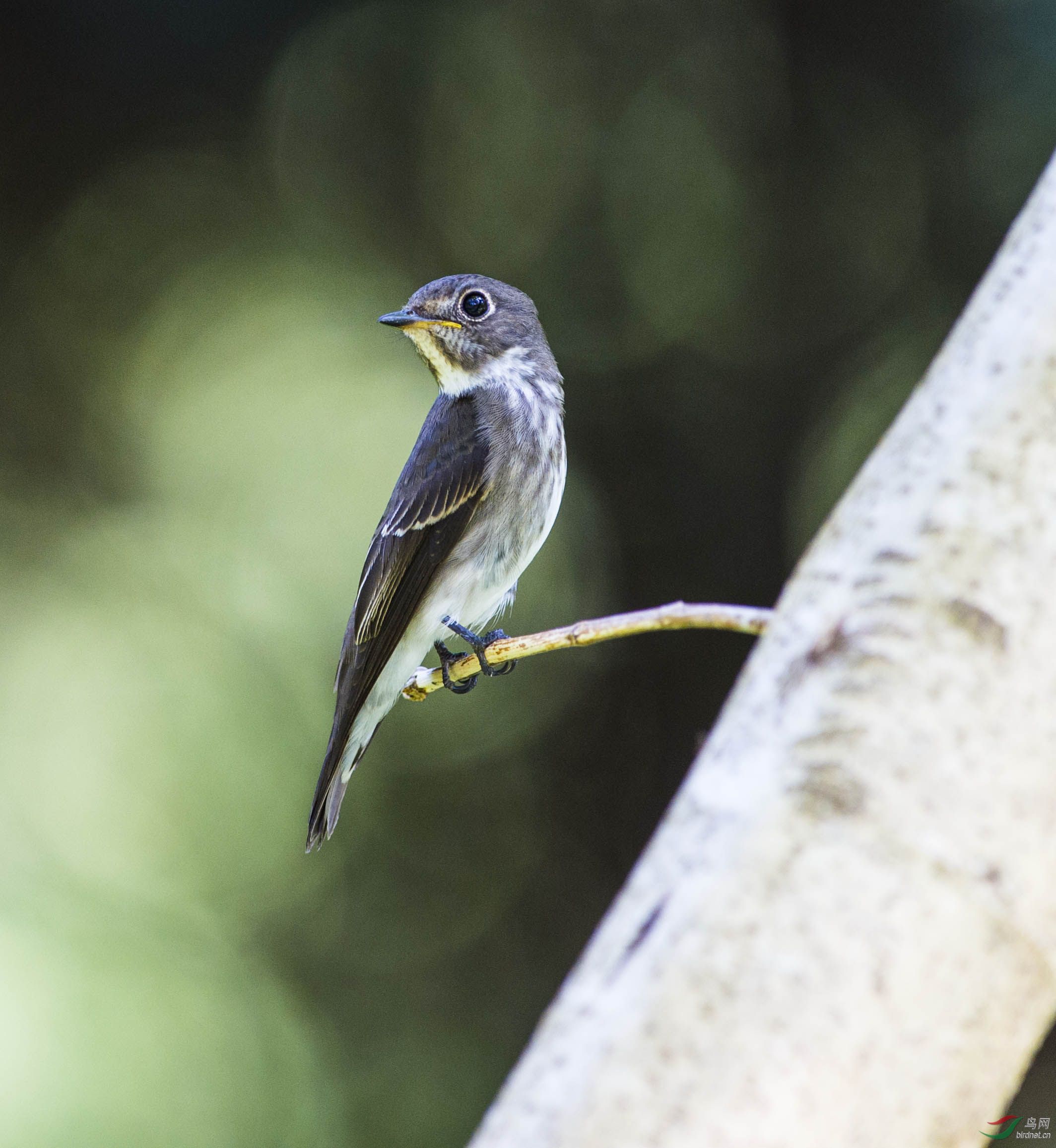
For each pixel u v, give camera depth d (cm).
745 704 191
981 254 426
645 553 426
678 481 426
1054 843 173
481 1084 423
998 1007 167
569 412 427
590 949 176
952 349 214
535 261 429
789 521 426
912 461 200
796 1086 158
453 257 430
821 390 427
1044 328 203
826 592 193
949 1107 163
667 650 425
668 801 424
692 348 427
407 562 413
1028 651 180
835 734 177
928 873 168
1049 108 425
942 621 182
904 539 190
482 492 413
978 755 174
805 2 428
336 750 412
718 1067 158
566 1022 169
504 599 414
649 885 178
